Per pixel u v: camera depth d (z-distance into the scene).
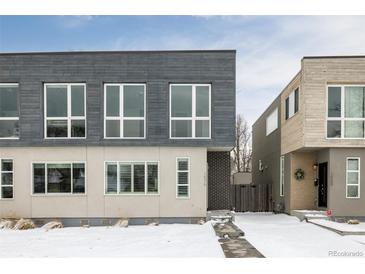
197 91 14.67
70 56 14.59
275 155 20.77
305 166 17.33
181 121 14.62
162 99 14.48
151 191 14.41
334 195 14.83
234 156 42.66
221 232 11.81
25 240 11.14
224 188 16.22
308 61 14.79
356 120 14.88
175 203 14.34
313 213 15.45
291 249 9.58
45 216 14.34
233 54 14.55
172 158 14.41
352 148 14.84
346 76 14.69
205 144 14.41
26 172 14.45
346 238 11.17
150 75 14.53
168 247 9.86
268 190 21.28
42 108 14.59
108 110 14.64
